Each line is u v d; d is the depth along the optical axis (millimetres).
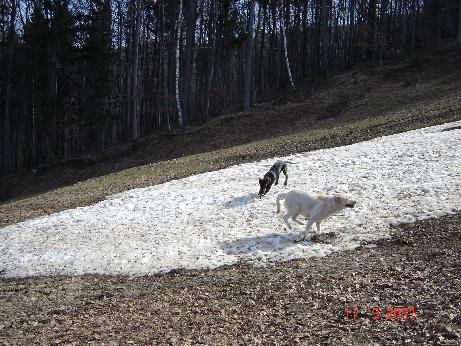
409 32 61375
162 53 52312
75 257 13594
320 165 20203
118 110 61938
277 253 11117
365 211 13078
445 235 10422
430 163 16859
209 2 53719
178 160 30875
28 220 20688
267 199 16344
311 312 7914
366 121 30297
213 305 8875
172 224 15289
